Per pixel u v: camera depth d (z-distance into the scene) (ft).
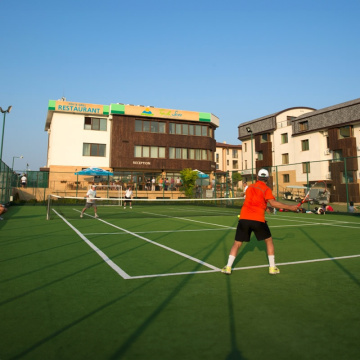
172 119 128.88
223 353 8.70
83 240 29.48
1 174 63.93
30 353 8.64
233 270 18.21
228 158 238.89
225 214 66.08
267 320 10.98
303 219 54.19
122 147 120.16
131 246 26.35
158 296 13.53
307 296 13.56
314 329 10.26
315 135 121.70
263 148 144.36
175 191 116.67
